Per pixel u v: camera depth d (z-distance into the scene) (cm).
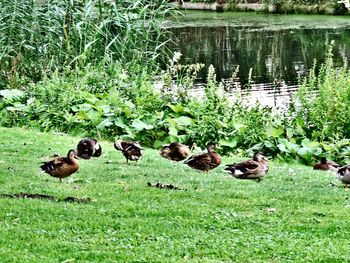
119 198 1021
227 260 766
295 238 853
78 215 912
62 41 2055
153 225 882
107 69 1952
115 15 2052
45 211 922
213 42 3862
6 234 825
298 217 952
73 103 1767
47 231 845
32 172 1191
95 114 1716
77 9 2080
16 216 898
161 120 1700
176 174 1245
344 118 1692
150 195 1046
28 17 2014
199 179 1201
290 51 3475
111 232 851
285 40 3853
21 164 1263
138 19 2070
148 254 774
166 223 893
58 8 2052
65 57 2033
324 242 835
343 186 1198
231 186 1152
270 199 1053
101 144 1580
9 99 1814
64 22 1998
